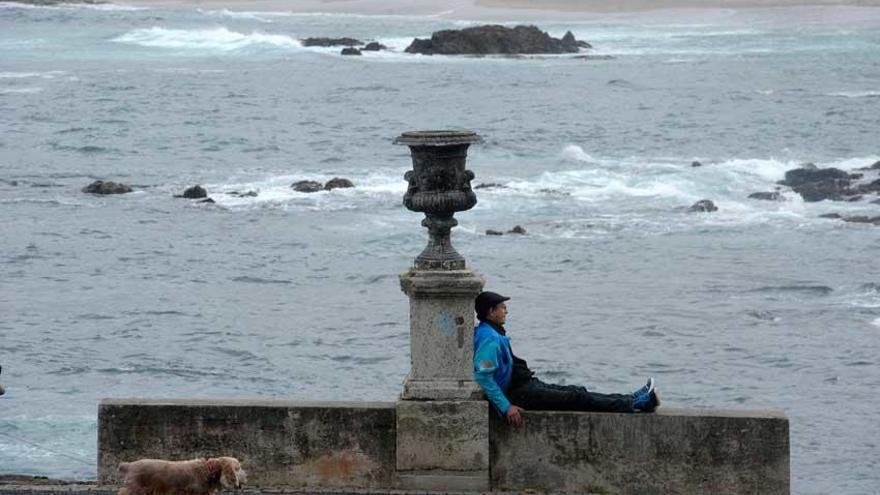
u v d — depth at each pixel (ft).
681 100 466.29
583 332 168.45
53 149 336.90
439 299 52.80
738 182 282.97
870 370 150.10
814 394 140.87
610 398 53.01
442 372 53.01
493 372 52.49
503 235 232.12
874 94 488.02
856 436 125.90
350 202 262.47
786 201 262.88
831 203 260.83
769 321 173.37
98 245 223.10
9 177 292.61
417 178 52.54
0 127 370.12
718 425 52.39
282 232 234.79
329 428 53.16
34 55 617.21
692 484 52.60
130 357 153.48
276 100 455.63
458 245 223.51
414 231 235.20
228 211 254.47
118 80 506.48
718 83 528.22
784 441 52.11
